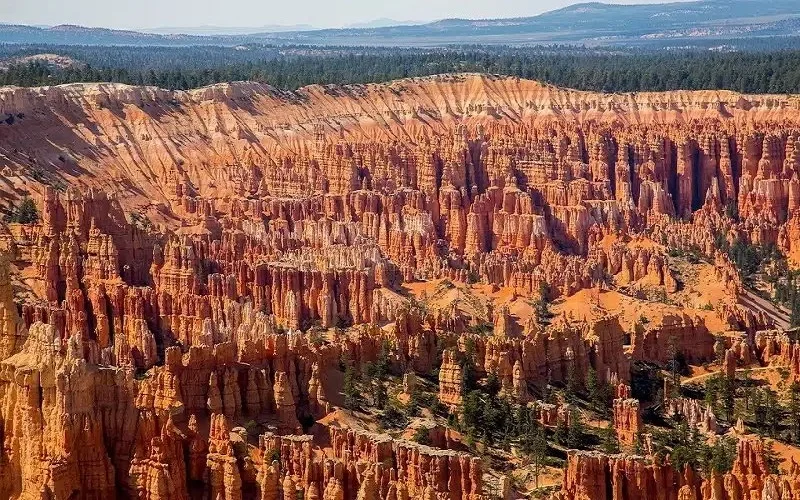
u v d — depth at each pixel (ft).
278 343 560.20
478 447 555.28
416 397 591.37
